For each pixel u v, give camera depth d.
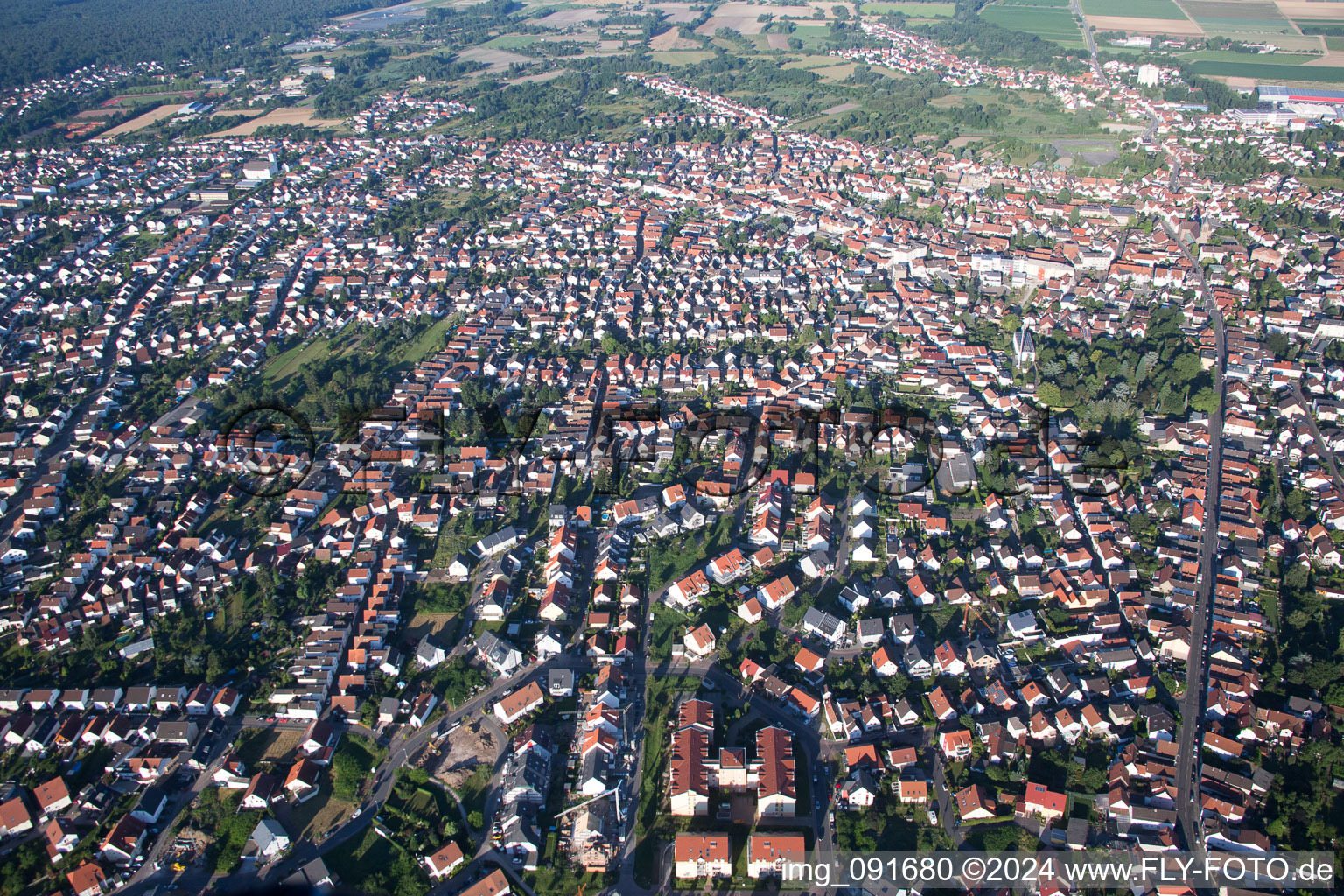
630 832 147.25
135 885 141.38
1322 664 165.75
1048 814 146.50
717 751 157.50
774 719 166.25
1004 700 166.25
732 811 150.25
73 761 162.12
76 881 139.25
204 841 147.00
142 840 147.00
